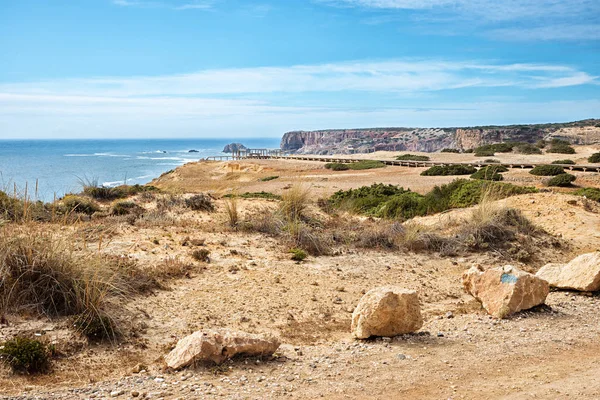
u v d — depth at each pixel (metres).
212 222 14.42
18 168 53.50
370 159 62.00
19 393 4.82
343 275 10.34
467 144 136.00
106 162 88.75
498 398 4.87
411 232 13.12
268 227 13.38
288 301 8.47
